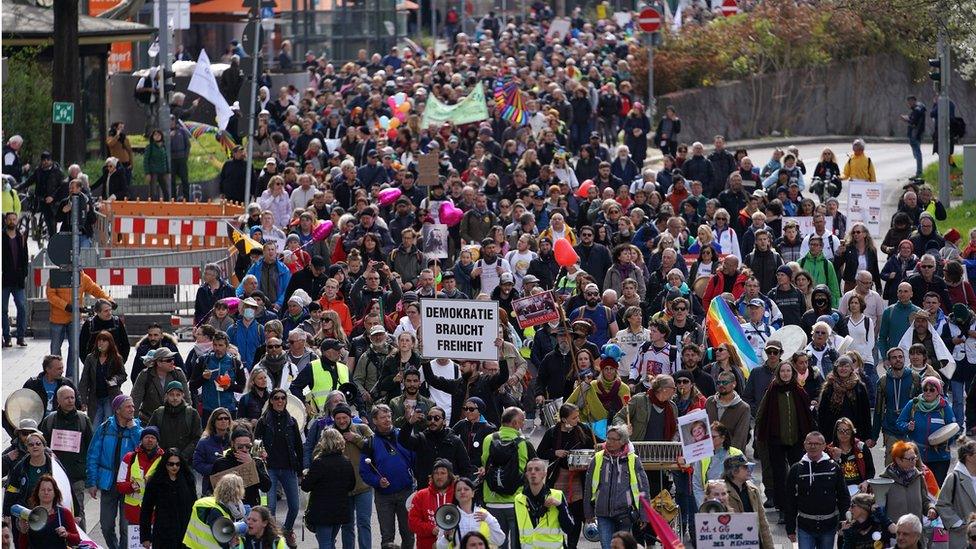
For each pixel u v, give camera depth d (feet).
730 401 169.58
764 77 530.68
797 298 216.95
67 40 372.99
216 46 586.86
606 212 277.85
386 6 622.54
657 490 164.45
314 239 257.96
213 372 187.62
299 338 186.80
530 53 585.22
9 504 151.23
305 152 376.07
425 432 159.43
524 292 217.36
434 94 441.27
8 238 253.44
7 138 380.58
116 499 161.79
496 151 363.56
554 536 147.33
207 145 446.19
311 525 154.10
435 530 146.61
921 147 520.42
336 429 155.74
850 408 174.70
